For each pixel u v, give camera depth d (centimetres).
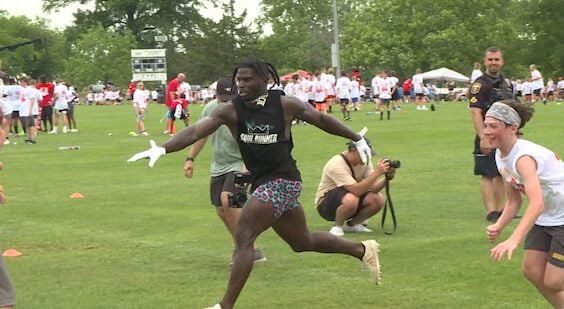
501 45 10925
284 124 932
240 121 928
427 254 1273
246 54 9925
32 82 4225
